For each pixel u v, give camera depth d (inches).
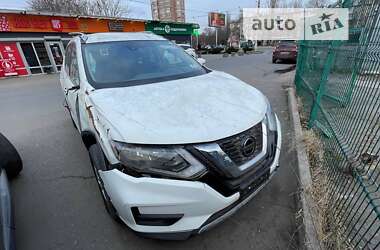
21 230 89.5
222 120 70.7
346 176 95.3
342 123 111.5
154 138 63.6
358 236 75.3
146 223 65.9
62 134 178.9
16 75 650.2
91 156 85.5
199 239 81.2
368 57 97.5
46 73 700.7
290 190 103.3
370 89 96.2
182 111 73.6
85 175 123.1
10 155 117.0
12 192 111.7
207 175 64.2
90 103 85.4
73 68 127.2
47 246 82.2
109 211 86.0
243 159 70.1
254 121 75.0
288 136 153.4
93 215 95.1
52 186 115.1
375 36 93.7
